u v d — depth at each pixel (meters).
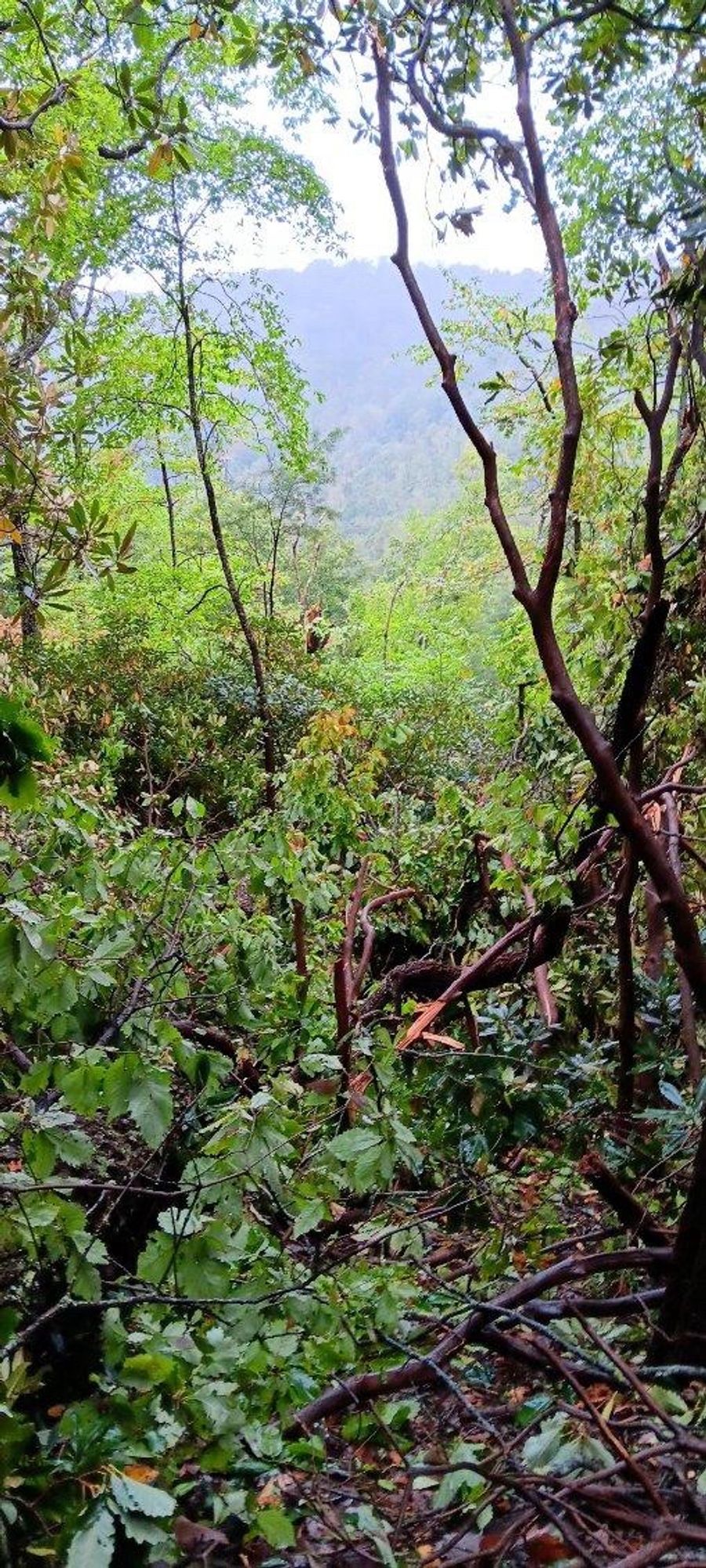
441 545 15.34
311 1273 1.71
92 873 2.38
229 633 9.88
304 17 1.73
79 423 3.12
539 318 5.45
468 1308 1.49
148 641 8.98
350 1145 1.62
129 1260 2.10
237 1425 1.30
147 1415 1.23
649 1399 1.08
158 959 2.29
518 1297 1.53
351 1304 1.65
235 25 2.08
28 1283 1.75
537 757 3.17
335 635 13.68
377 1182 1.71
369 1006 2.95
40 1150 1.43
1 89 2.84
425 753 7.77
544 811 2.43
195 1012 2.60
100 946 1.91
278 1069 2.63
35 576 3.10
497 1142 2.22
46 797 2.77
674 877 1.42
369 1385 1.46
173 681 8.88
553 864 2.50
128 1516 1.11
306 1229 1.59
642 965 2.56
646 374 2.87
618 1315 1.52
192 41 2.30
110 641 8.56
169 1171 2.31
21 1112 1.58
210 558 11.30
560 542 1.41
